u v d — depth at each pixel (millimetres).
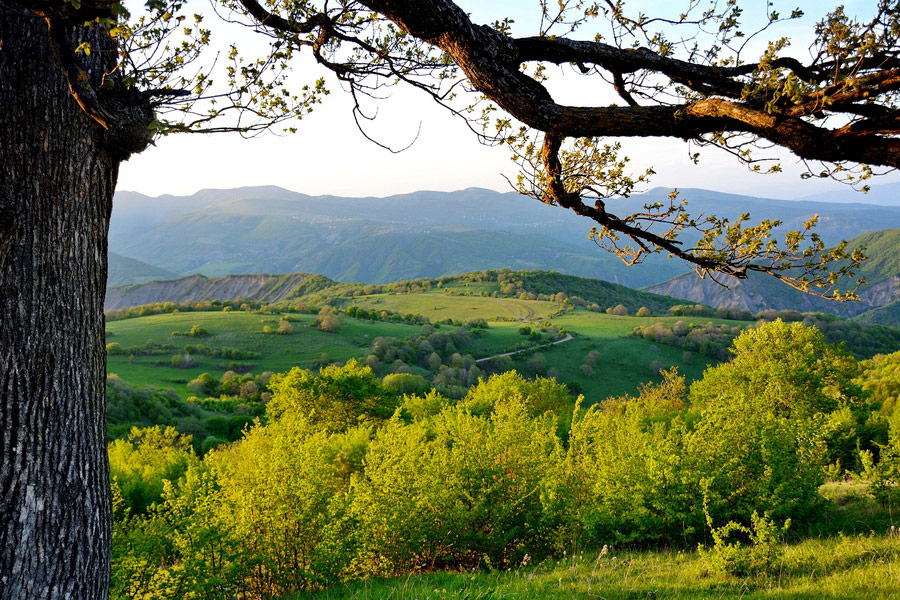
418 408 35156
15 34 2758
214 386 86250
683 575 8203
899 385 34406
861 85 2018
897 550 8266
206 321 135125
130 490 16266
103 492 3045
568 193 3697
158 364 104688
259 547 8680
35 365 2738
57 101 2805
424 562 10609
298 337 123938
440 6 2580
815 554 8727
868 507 12531
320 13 3160
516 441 11672
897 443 12367
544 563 10086
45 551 2729
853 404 23516
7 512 2662
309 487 8859
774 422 11266
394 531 9852
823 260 2801
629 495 11125
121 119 2869
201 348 112062
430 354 108875
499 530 10633
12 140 2742
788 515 10945
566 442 21922
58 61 2557
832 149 2061
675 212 3375
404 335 131375
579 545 11180
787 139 2156
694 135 2627
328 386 34656
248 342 119625
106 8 2281
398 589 7641
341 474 17375
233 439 50469
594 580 8016
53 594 2746
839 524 11305
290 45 3270
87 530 2900
